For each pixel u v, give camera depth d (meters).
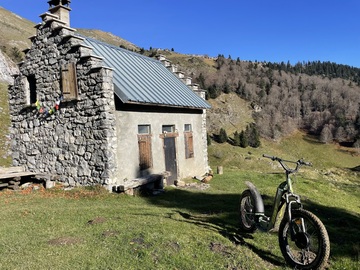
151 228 5.76
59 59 12.23
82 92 11.52
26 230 6.12
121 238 5.26
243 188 13.41
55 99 12.46
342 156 63.94
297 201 4.52
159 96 13.35
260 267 4.38
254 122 74.19
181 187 13.49
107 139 10.98
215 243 5.09
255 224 5.36
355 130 72.25
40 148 13.00
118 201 9.75
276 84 98.56
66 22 13.11
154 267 4.20
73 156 11.88
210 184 14.47
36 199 10.10
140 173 12.58
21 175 11.92
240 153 52.41
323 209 8.66
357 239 5.80
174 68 19.02
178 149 15.48
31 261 4.44
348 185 15.93
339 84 99.75
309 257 4.38
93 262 4.35
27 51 13.41
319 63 149.50
